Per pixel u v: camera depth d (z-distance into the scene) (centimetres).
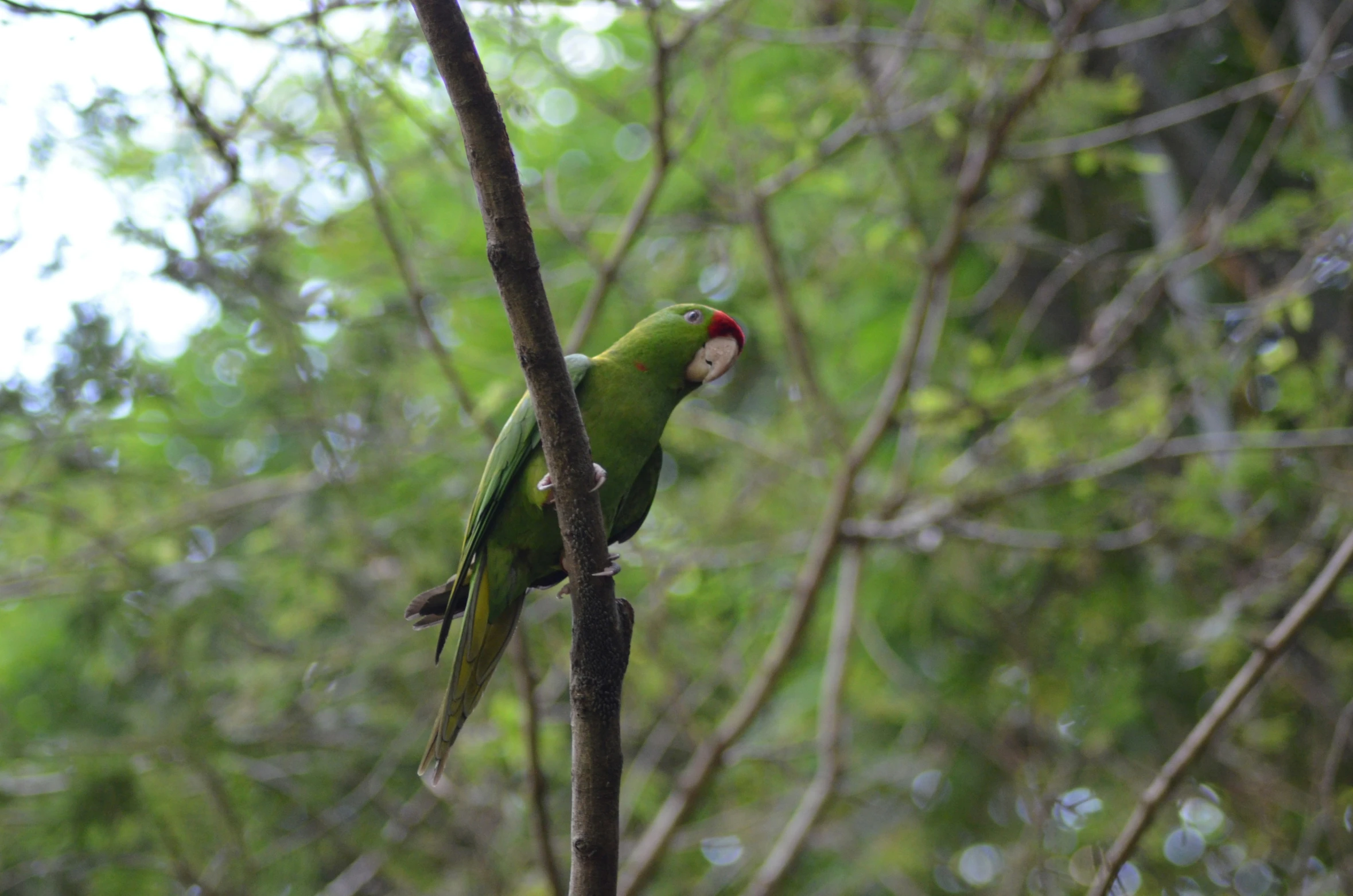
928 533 1172
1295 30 1323
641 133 1505
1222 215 1061
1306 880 823
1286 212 1003
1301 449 1046
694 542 1190
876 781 1362
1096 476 1061
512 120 889
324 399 1075
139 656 1073
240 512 1191
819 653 1459
